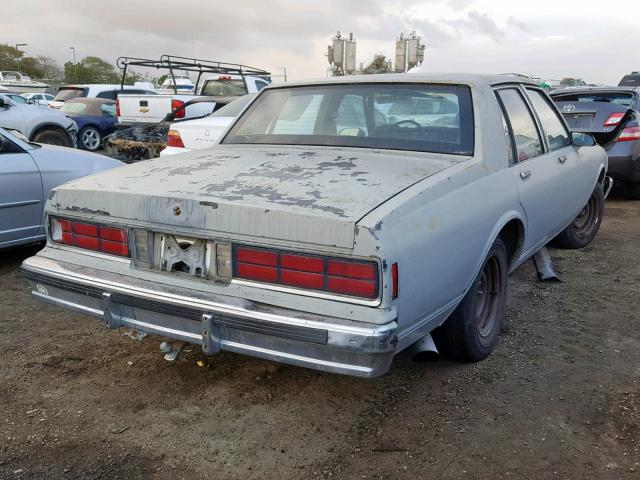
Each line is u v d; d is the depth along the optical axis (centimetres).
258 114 394
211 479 245
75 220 299
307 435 275
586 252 581
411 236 242
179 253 267
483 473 246
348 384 320
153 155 934
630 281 491
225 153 351
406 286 239
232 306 245
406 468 250
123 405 299
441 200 269
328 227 229
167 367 338
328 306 232
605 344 370
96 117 1576
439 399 304
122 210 278
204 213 254
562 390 312
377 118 348
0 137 502
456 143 321
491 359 349
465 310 313
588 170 509
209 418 288
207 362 342
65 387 315
